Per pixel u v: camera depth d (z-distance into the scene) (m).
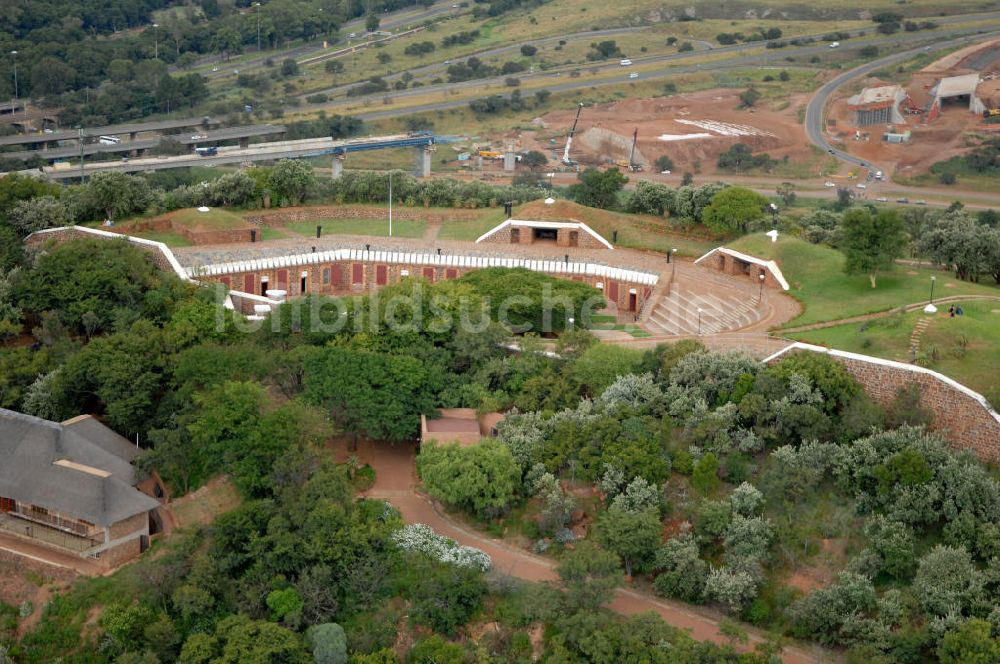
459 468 105.38
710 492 103.06
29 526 106.75
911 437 102.56
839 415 108.81
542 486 105.69
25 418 110.50
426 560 99.38
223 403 110.19
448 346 125.19
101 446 113.38
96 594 100.25
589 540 99.31
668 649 86.44
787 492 101.25
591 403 114.88
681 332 136.00
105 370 118.50
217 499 110.94
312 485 103.38
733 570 95.12
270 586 97.25
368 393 114.81
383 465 116.50
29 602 101.75
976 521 94.75
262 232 172.12
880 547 94.19
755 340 124.06
